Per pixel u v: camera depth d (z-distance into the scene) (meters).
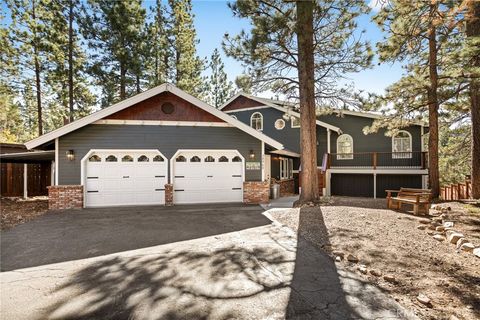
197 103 10.21
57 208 9.14
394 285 3.40
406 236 5.32
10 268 4.02
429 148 10.87
